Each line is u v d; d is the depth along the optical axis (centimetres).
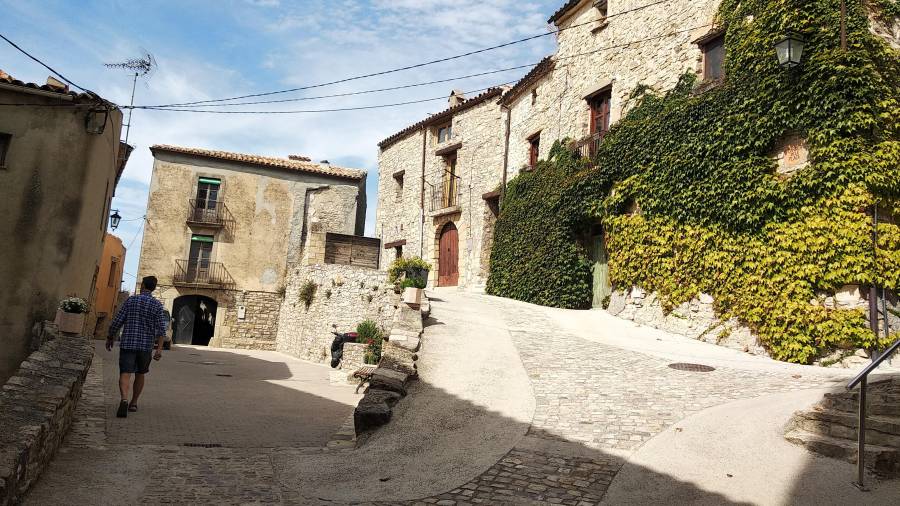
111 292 2716
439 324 1145
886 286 919
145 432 609
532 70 2006
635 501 430
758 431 567
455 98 2655
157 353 755
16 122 1056
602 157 1518
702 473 477
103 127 1118
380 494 454
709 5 1352
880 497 418
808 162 1013
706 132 1210
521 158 2069
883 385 589
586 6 1816
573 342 1093
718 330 1130
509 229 1944
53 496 398
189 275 2459
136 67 1319
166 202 2470
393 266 1595
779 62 1014
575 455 528
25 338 1016
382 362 804
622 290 1416
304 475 496
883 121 953
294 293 2242
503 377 811
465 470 503
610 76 1659
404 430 612
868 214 934
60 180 1073
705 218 1183
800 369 895
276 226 2586
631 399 709
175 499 419
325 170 2686
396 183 2814
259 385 1087
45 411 452
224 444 588
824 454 502
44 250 1048
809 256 980
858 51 966
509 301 1702
